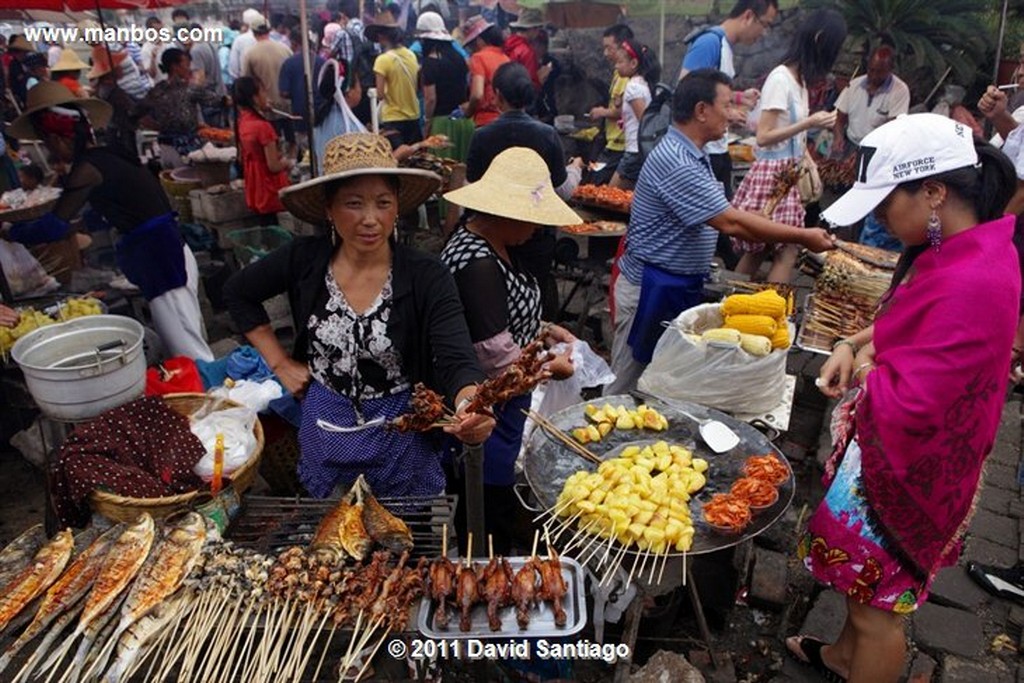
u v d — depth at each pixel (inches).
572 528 95.3
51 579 81.2
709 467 105.3
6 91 310.5
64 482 110.4
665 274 150.3
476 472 81.1
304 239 98.2
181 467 113.9
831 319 150.9
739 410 131.8
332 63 241.0
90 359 134.0
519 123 170.1
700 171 142.2
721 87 138.3
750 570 132.5
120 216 169.2
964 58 329.4
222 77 438.3
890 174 82.6
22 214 171.6
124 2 238.1
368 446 98.6
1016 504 149.9
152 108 315.6
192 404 135.5
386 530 85.6
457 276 102.0
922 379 80.9
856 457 93.2
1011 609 125.5
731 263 259.9
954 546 97.0
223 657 73.5
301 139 343.6
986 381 80.9
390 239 94.3
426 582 78.0
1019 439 169.0
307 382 102.0
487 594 75.9
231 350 209.5
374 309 92.0
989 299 78.4
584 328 223.3
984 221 82.0
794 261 211.5
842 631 109.6
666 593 118.5
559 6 388.2
